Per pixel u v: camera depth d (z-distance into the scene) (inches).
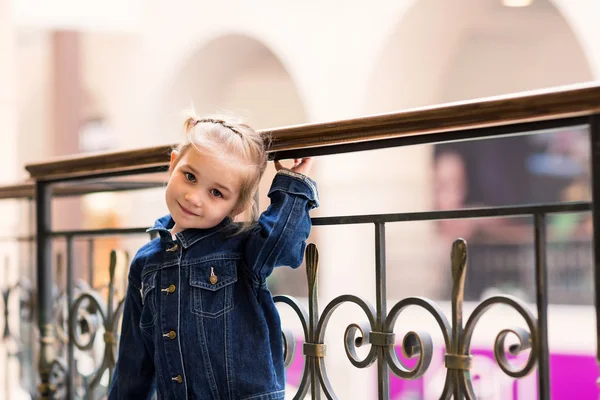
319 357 69.3
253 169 67.5
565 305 326.6
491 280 366.6
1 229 187.2
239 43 358.6
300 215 66.8
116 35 395.2
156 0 373.4
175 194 67.2
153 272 69.9
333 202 314.5
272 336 68.5
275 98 417.4
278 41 323.9
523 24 399.2
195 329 67.2
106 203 381.7
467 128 57.3
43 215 100.7
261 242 66.1
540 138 402.6
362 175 318.0
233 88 400.5
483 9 303.7
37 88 455.5
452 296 59.0
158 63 377.4
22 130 471.5
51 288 101.5
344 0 304.5
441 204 403.2
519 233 374.3
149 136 382.3
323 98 310.7
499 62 413.7
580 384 251.6
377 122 61.9
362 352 184.1
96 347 115.3
